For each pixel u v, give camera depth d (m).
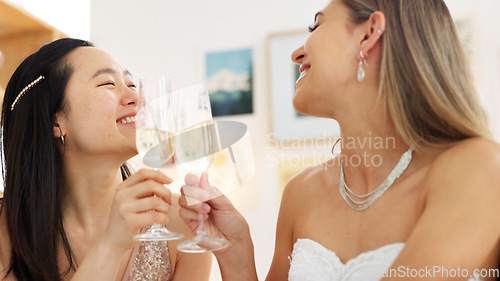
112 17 3.05
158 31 3.04
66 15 2.41
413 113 0.90
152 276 1.25
